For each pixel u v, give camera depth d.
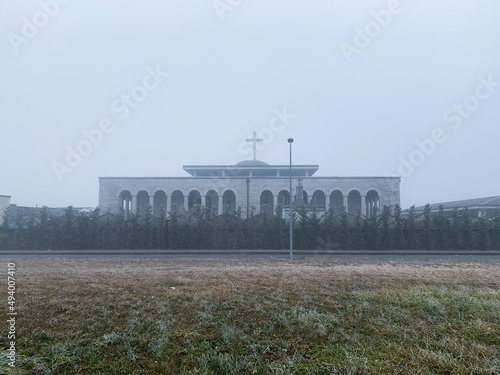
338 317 4.78
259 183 35.19
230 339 3.99
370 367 3.20
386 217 25.64
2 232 25.17
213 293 6.35
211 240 25.48
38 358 3.41
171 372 3.20
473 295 6.00
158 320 4.65
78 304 5.48
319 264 13.58
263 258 17.30
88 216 26.41
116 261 14.80
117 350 3.68
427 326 4.38
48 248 25.14
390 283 7.50
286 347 3.75
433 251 22.91
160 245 25.45
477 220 25.64
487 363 3.27
